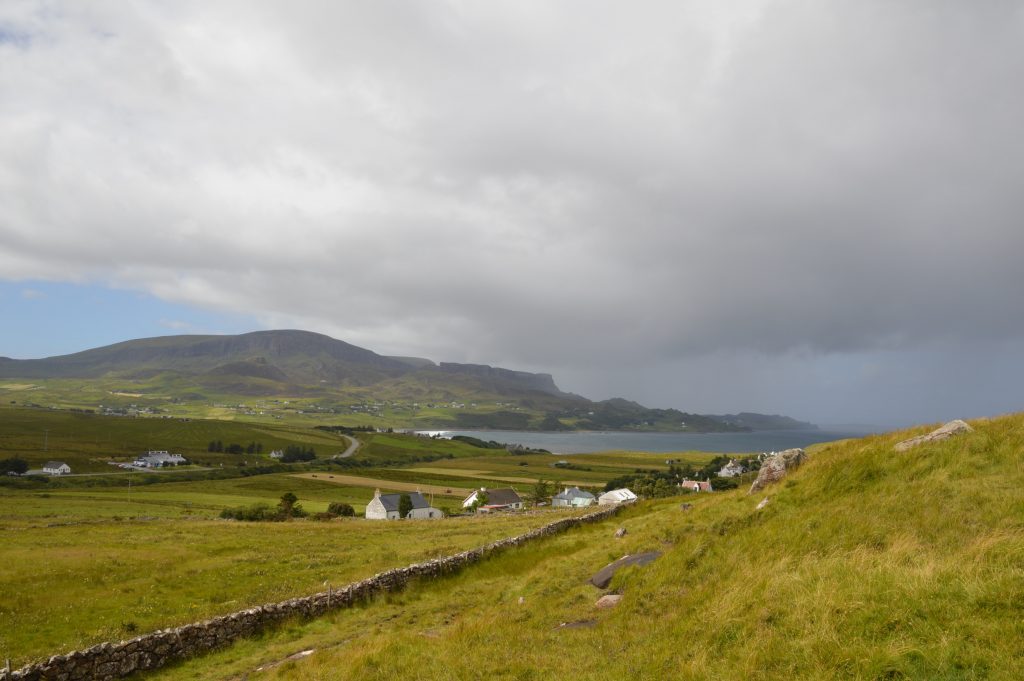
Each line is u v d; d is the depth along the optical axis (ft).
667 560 65.36
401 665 52.06
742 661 38.63
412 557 128.26
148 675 65.82
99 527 196.85
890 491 62.49
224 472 640.99
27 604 93.76
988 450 65.10
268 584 108.27
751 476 490.08
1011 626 33.19
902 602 38.14
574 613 61.77
